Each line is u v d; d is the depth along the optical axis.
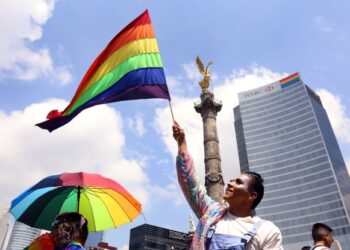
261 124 160.25
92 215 6.31
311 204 130.00
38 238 4.96
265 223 3.35
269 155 150.88
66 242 4.21
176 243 119.00
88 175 6.01
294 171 140.75
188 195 3.75
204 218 3.54
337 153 146.12
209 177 36.84
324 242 6.09
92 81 6.32
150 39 6.23
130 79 5.88
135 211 6.66
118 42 6.47
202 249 3.22
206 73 45.28
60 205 6.29
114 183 6.36
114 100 5.87
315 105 154.50
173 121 4.18
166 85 5.65
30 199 6.09
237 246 3.05
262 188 3.79
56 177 5.89
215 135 40.50
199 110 43.75
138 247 113.00
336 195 125.00
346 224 118.00
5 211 12.51
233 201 3.65
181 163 3.85
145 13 6.55
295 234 127.75
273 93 164.38
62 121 6.24
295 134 147.88
